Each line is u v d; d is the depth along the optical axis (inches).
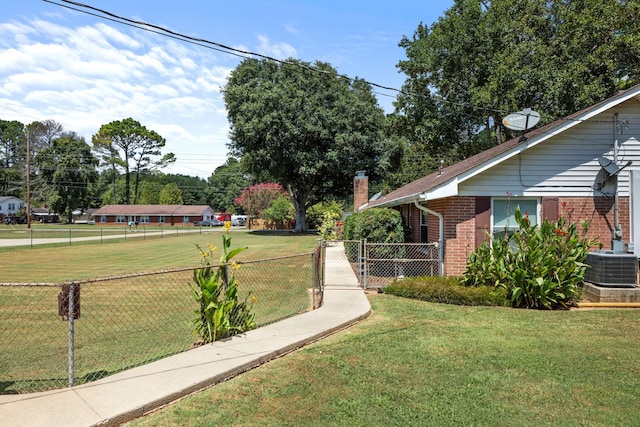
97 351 219.1
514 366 187.0
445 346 215.8
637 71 714.2
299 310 317.7
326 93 1384.1
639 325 256.1
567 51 762.8
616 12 722.8
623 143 379.2
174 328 267.3
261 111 1306.6
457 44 933.8
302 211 1599.4
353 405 148.3
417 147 1798.7
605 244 378.6
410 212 634.8
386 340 227.0
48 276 527.5
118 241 1264.8
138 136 3326.8
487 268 327.3
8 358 207.3
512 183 382.3
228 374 174.6
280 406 147.6
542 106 751.7
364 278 380.5
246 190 2322.8
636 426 134.8
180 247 1038.4
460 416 140.6
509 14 911.0
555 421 137.9
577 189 381.4
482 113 959.6
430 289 329.4
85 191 2940.5
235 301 235.9
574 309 300.2
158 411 144.1
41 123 3243.1
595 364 189.5
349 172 1371.8
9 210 3157.0
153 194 3403.1
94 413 135.5
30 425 127.5
